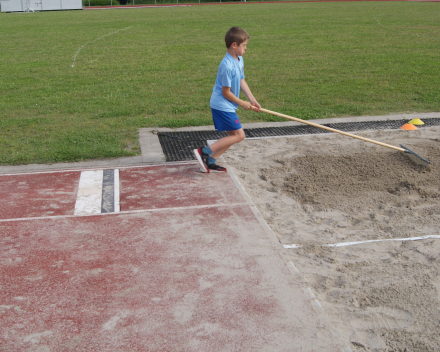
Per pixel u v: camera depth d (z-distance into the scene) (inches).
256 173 215.0
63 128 278.4
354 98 347.9
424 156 224.5
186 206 178.2
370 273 136.8
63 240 152.9
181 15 1095.0
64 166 221.8
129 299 122.5
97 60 518.9
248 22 891.4
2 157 228.5
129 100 346.9
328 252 148.5
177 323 113.3
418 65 463.5
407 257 144.9
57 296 123.9
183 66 477.7
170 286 128.0
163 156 233.9
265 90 378.0
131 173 213.5
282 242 154.8
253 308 118.9
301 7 1257.4
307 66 471.5
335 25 817.5
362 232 161.2
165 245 149.7
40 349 105.2
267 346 105.9
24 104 334.3
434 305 121.9
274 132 274.7
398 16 957.8
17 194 190.1
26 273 134.4
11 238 154.0
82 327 112.3
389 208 177.6
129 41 665.0
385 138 257.8
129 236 155.5
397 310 120.7
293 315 116.3
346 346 106.2
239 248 147.7
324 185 198.4
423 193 189.0
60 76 438.0
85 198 186.1
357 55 526.6
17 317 115.8
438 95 350.0
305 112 311.6
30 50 593.3
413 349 107.3
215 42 642.8
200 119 296.4
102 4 1657.2
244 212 173.0
